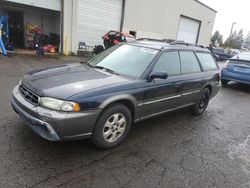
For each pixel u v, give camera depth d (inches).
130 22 768.3
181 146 155.9
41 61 446.0
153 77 151.4
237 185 121.2
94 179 111.7
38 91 122.5
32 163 117.5
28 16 640.4
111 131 137.0
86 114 120.0
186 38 1117.1
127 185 110.5
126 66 161.5
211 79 218.8
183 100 189.6
